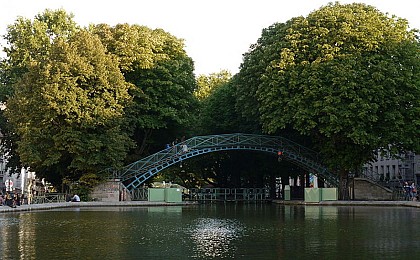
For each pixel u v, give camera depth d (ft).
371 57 164.35
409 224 86.69
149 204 164.14
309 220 97.14
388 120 164.86
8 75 193.88
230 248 58.23
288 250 56.59
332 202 167.53
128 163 187.93
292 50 169.78
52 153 162.81
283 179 241.96
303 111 162.20
